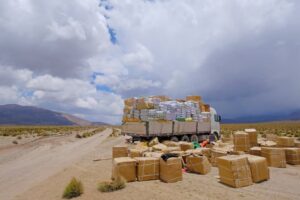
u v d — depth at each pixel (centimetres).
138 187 830
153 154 1092
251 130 1551
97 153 1888
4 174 1222
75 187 768
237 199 704
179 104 2170
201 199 703
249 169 882
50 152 2078
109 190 792
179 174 923
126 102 2167
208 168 1080
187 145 1480
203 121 2441
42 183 988
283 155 1195
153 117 1895
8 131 5056
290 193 762
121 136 4575
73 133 5844
